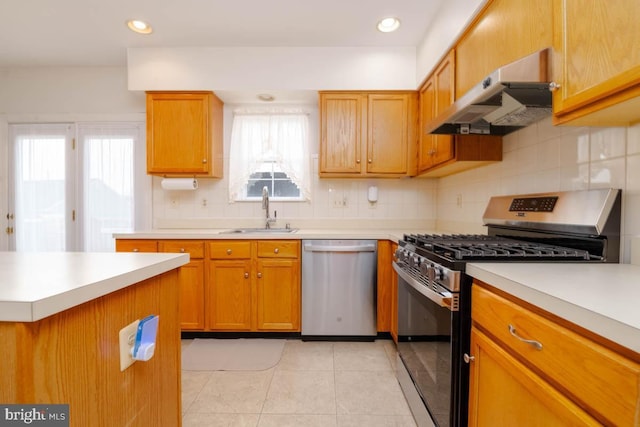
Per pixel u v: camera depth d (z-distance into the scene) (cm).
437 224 290
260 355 216
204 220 295
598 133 120
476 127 177
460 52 181
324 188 295
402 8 205
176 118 260
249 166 289
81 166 293
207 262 239
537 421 75
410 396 155
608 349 57
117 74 293
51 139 294
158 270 86
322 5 203
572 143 133
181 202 296
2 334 52
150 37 242
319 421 150
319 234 237
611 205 110
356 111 260
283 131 289
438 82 212
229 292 239
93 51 263
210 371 194
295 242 238
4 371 52
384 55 256
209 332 244
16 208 293
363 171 261
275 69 256
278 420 150
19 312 50
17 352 51
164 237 237
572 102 95
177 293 101
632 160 106
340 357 213
